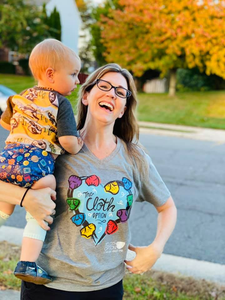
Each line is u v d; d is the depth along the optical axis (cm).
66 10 3036
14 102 175
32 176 161
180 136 1240
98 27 2397
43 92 172
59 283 166
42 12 2466
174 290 305
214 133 1303
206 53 1817
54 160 173
